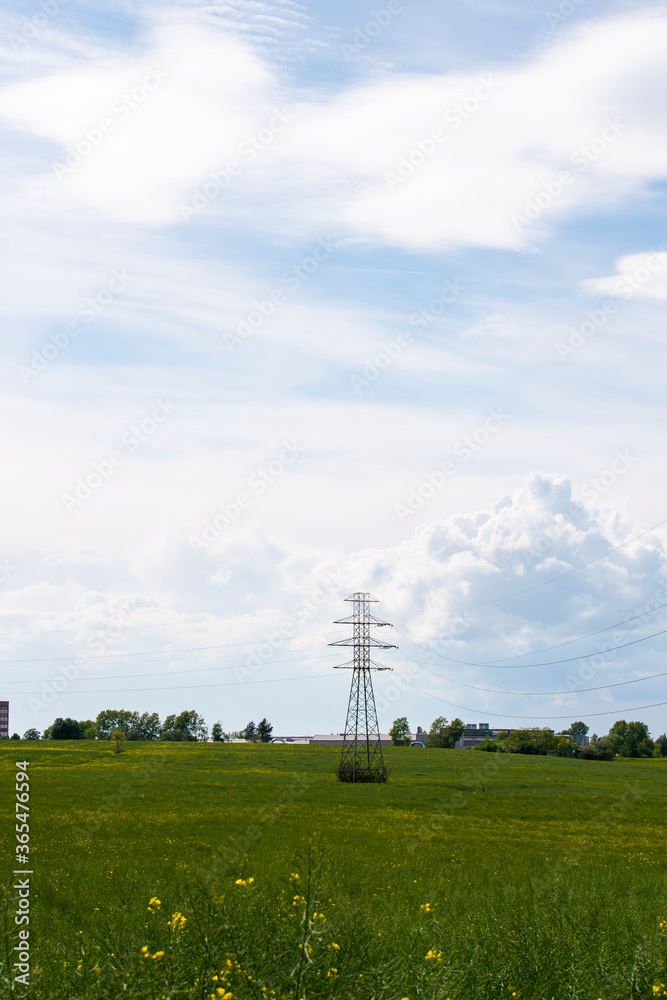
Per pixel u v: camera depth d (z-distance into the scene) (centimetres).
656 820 5447
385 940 980
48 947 1073
